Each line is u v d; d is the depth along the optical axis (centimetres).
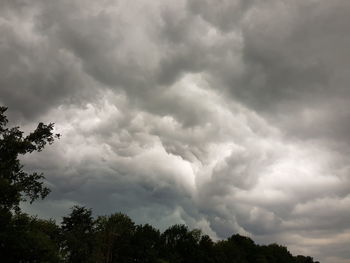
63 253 6644
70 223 8225
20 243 4106
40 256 4381
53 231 6906
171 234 11038
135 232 9619
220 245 12431
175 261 9850
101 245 8000
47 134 4650
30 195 4419
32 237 4347
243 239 13762
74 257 7000
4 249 4072
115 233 8569
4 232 4078
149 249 9188
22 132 4562
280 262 14588
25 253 4175
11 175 4388
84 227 8100
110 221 8844
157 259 9225
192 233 11331
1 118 4478
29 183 4422
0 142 4362
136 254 8869
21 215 4519
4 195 4122
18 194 4250
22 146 4406
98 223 8612
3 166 4256
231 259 11919
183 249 10600
